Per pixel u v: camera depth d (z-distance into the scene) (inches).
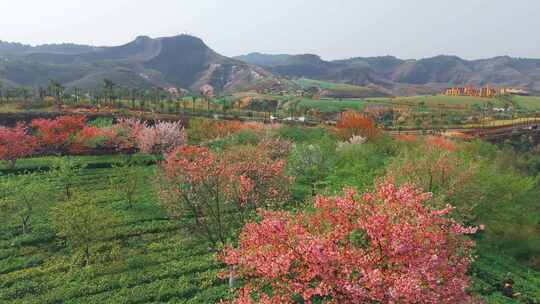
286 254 536.7
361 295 488.1
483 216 1342.3
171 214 1282.0
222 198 1131.3
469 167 1325.0
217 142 2522.1
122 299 914.1
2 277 1008.2
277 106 7839.6
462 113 6909.5
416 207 604.7
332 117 6205.7
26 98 4493.1
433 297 489.7
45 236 1262.3
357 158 1925.4
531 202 1494.8
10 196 1321.4
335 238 580.7
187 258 1129.4
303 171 1909.4
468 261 631.2
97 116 3639.3
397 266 538.0
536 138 4803.2
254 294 842.8
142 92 5447.8
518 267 1211.9
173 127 2468.0
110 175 1893.5
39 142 2372.0
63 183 1766.7
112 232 1306.6
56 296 919.7
